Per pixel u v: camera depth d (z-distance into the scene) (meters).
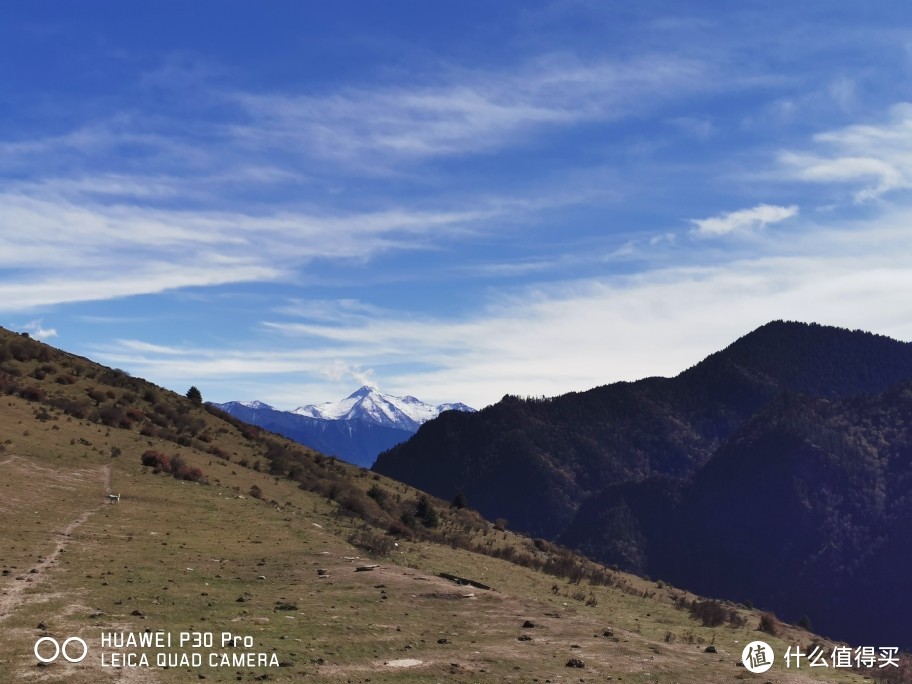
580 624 27.48
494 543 72.81
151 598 26.36
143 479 53.81
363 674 20.00
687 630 34.75
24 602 24.12
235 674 19.27
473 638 24.55
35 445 55.94
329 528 49.78
